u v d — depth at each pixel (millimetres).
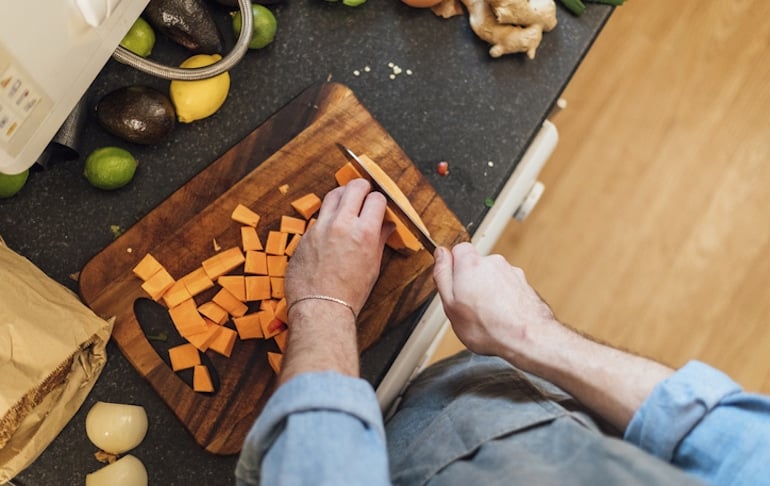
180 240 959
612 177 1587
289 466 550
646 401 663
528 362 755
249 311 964
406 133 1018
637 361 705
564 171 1587
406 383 998
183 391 938
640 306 1594
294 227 960
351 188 878
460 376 848
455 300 812
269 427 583
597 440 623
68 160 961
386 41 1027
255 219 964
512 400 728
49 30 711
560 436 652
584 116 1581
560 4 1038
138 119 921
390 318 970
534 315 777
